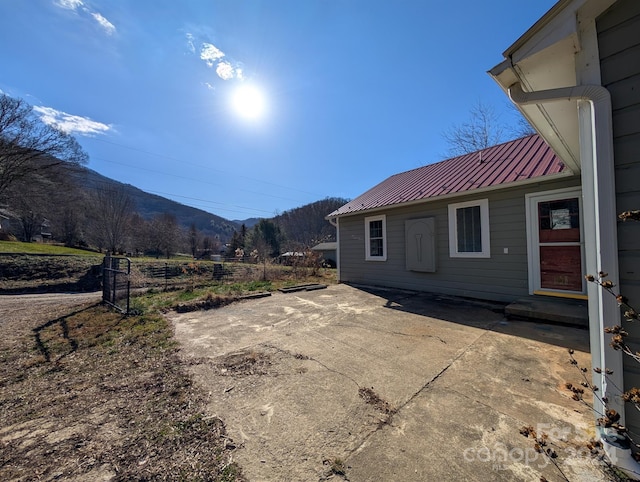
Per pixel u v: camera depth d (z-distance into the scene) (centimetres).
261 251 2472
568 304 477
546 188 528
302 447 177
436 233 697
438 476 152
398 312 523
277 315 526
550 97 190
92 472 159
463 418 203
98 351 355
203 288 879
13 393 253
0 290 995
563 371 271
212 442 183
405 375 273
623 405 156
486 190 590
